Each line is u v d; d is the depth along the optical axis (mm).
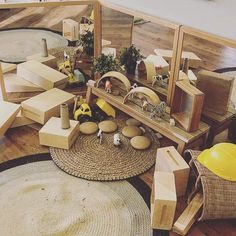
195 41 1005
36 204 873
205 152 893
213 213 819
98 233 806
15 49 1435
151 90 1076
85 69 1355
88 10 1317
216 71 1108
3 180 940
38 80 1276
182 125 979
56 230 806
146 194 925
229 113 1054
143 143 1075
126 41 1269
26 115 1165
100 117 1194
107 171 987
